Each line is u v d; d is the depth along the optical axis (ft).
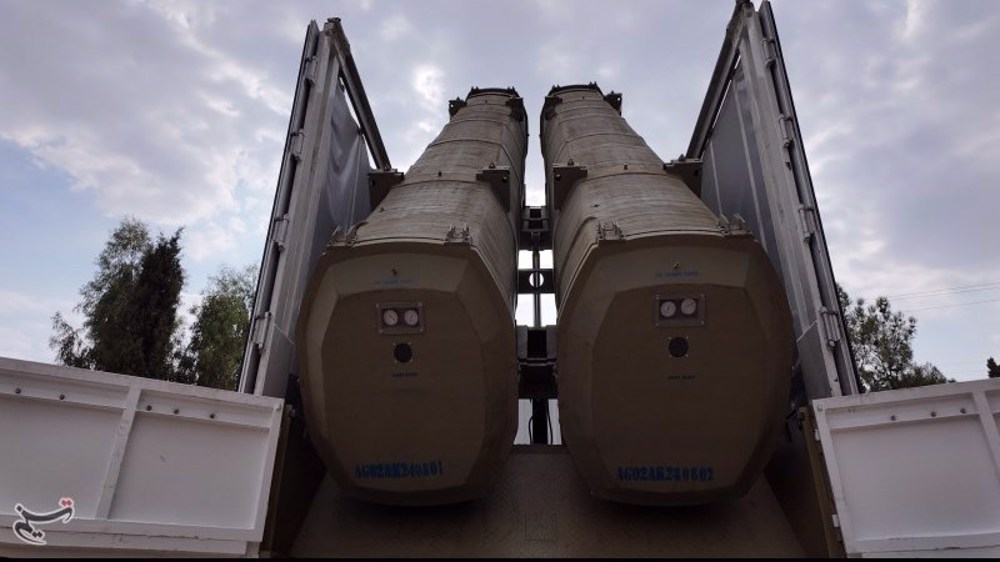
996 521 12.68
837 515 13.21
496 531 16.07
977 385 13.39
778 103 19.71
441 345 14.56
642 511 16.72
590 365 14.82
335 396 14.93
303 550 15.83
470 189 20.45
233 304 92.48
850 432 13.80
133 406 13.41
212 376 87.51
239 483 13.85
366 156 28.22
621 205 17.69
